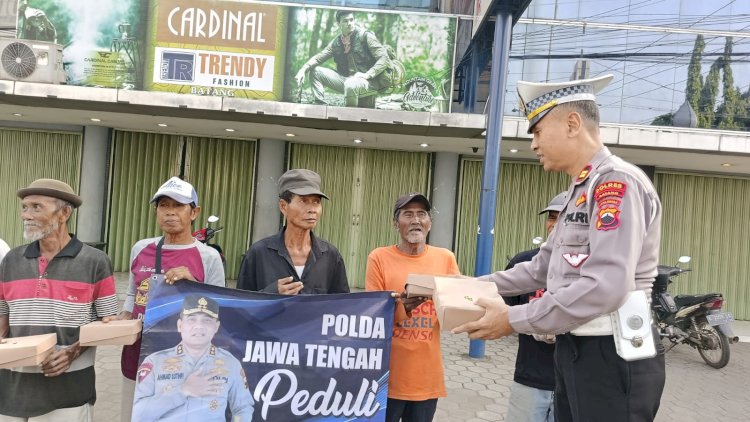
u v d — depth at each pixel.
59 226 2.52
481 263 5.58
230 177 9.41
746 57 6.76
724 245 8.98
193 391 2.41
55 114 7.84
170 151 9.33
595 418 1.60
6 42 6.52
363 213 9.39
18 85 6.48
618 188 1.50
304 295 2.54
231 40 6.88
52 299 2.46
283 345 2.49
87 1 6.81
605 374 1.58
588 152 1.69
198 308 2.45
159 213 2.76
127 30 6.83
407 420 2.89
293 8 6.88
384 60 6.88
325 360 2.51
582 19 6.95
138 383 2.37
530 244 9.27
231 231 9.41
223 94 6.89
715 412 4.78
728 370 6.09
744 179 8.91
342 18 6.88
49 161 9.16
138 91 6.66
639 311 1.54
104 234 9.14
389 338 2.56
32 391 2.43
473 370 5.48
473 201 9.30
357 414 2.51
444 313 1.68
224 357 2.45
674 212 9.05
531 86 1.76
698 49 6.83
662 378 1.62
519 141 7.04
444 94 6.88
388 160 9.36
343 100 6.91
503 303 1.67
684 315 6.23
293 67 6.90
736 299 8.98
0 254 2.96
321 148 9.34
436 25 6.86
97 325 2.31
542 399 2.94
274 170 9.12
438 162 9.12
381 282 2.91
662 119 6.89
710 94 6.82
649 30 6.88
